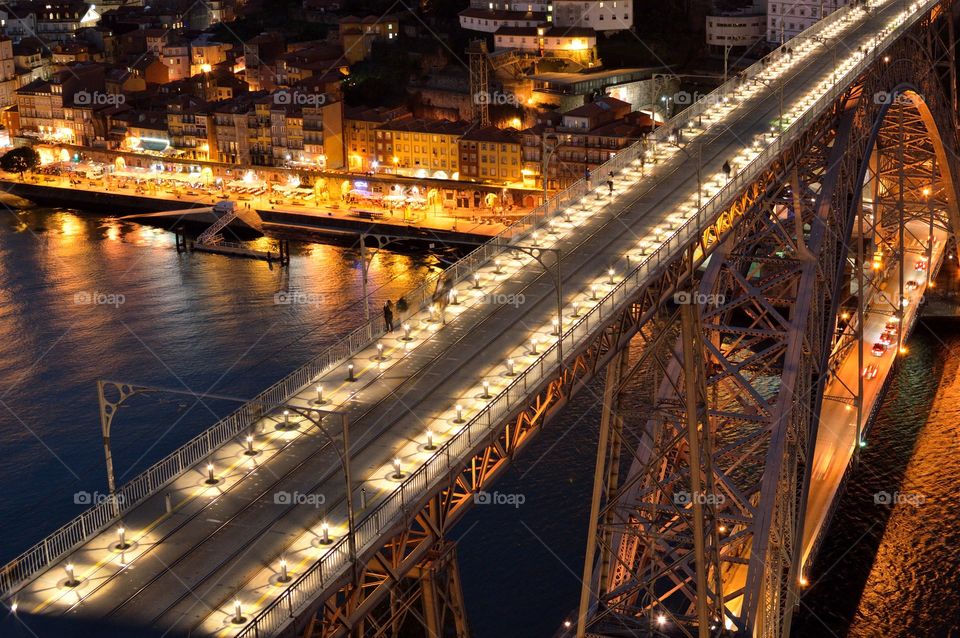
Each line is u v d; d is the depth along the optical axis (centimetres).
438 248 19988
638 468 7581
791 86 12450
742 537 7512
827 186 9500
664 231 8512
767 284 9038
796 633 8769
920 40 14650
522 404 5791
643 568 7500
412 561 5044
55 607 4625
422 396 6278
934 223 15312
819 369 8975
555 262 8106
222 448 5869
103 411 5191
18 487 11019
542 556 9219
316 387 6488
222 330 15438
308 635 4469
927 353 13425
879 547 9744
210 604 4594
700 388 7306
